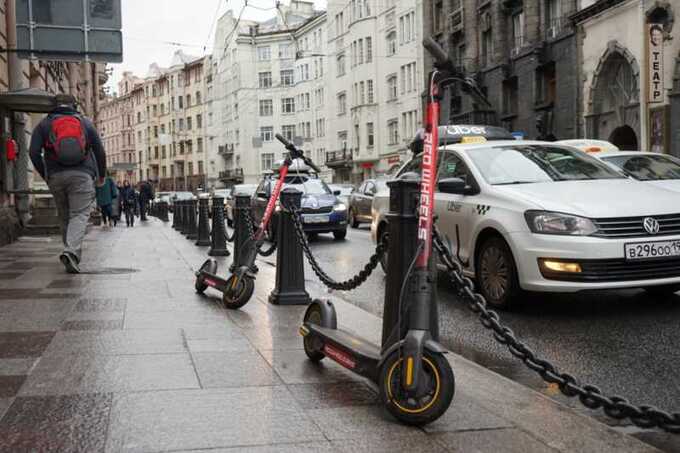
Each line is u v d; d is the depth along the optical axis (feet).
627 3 84.69
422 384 10.30
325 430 10.07
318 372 13.09
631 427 11.75
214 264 22.29
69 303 20.16
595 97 94.07
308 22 252.83
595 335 18.39
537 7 111.96
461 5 138.10
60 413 10.57
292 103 282.36
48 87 68.03
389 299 11.73
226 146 318.65
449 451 9.38
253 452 9.20
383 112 184.03
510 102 122.31
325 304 14.03
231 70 305.12
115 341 15.29
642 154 34.71
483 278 22.57
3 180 46.26
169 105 390.63
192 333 16.30
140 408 10.85
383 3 180.96
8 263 31.22
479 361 16.15
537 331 19.01
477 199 23.07
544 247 19.95
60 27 47.75
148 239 52.29
